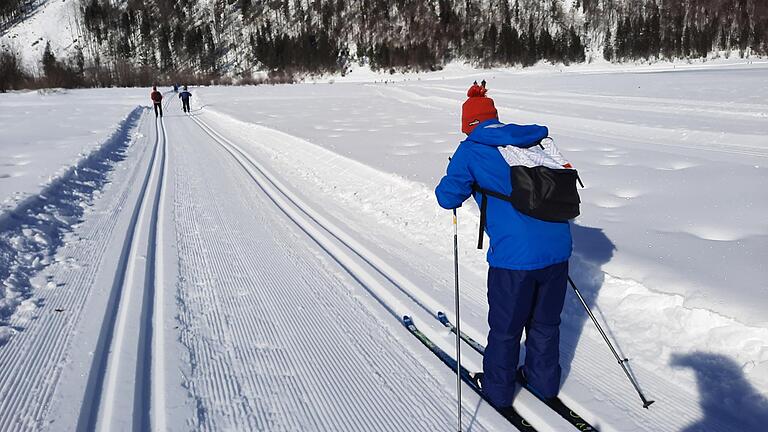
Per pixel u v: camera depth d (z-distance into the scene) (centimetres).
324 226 649
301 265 515
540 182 249
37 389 305
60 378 317
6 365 331
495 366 281
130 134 1702
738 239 446
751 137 966
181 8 14238
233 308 420
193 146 1423
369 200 735
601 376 308
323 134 1355
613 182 684
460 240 543
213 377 322
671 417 269
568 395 291
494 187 262
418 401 298
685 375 298
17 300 426
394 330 380
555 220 254
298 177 951
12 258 509
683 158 825
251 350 354
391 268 492
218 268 509
